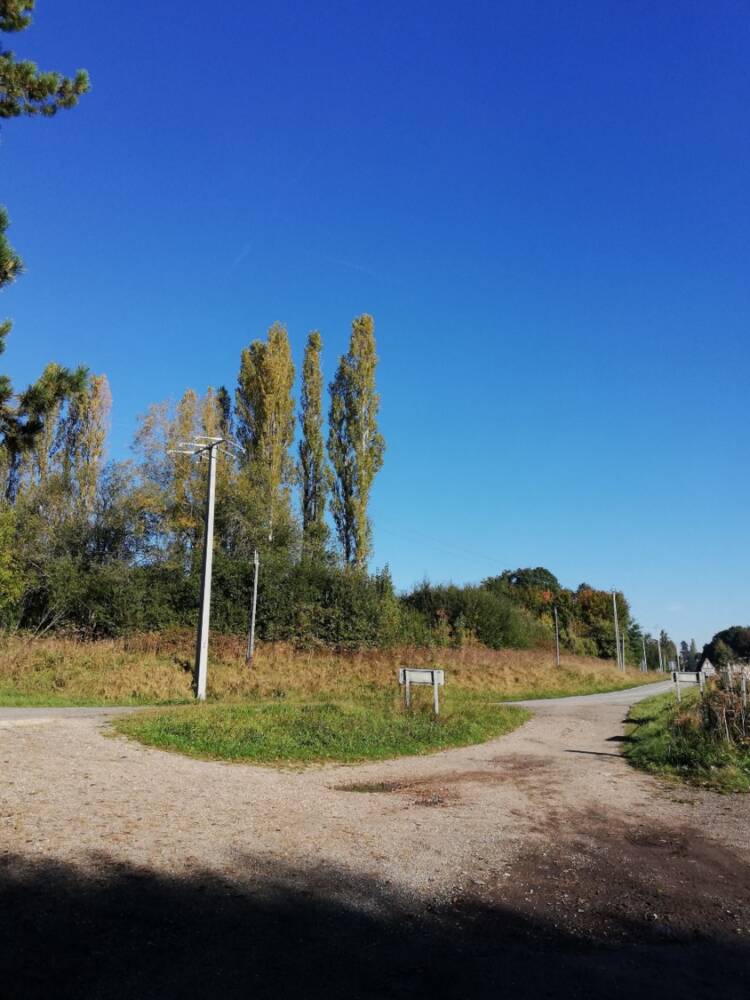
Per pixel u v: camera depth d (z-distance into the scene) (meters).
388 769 11.30
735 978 4.12
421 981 3.88
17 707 18.66
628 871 6.11
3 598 31.23
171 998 3.51
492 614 53.47
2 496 38.97
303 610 37.59
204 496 39.91
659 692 39.88
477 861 6.17
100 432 41.06
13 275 8.96
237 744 12.08
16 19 9.36
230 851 5.98
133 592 34.97
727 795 9.61
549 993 3.82
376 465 39.03
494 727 17.58
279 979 3.79
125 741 12.02
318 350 40.34
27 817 6.63
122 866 5.40
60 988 3.53
